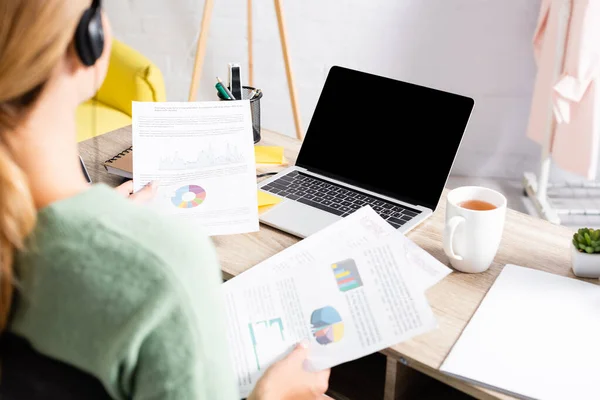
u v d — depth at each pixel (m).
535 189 2.45
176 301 0.44
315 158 1.28
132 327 0.44
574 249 0.96
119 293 0.44
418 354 0.81
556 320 0.86
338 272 0.92
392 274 0.90
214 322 0.47
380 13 2.46
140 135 1.12
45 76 0.44
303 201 1.16
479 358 0.79
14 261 0.46
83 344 0.45
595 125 2.02
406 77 2.56
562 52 2.01
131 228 0.46
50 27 0.42
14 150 0.45
